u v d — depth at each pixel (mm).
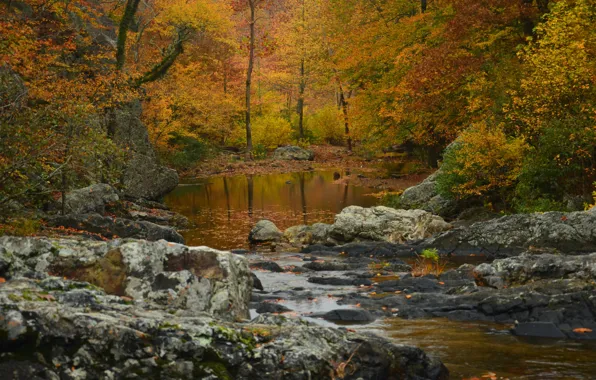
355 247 14773
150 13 39000
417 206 20547
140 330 4656
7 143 11945
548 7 21594
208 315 5395
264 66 66250
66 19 23594
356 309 8156
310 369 4734
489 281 9086
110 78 21906
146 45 42062
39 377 4254
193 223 19969
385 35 30562
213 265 6379
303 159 46438
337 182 31859
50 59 18078
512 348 6664
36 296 4824
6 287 4969
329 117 58156
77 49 23875
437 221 16953
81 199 17766
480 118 21406
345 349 5094
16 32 14469
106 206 18828
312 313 8266
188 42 46656
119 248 6219
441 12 27141
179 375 4527
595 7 17219
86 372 4406
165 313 5168
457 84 24125
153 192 23656
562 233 13297
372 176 33312
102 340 4484
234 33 55219
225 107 44219
